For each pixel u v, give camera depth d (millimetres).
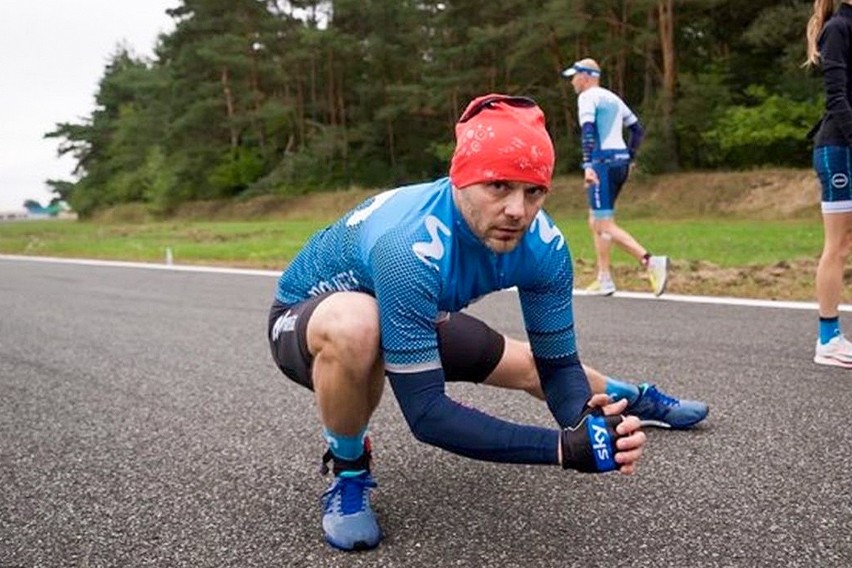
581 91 5867
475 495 2256
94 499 2361
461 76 28938
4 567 1931
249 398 3482
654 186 21594
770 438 2619
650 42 24750
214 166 36562
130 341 5000
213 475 2529
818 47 3545
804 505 2086
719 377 3426
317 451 2730
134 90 46438
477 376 2303
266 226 23172
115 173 47094
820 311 3582
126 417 3258
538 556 1868
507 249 1664
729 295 5734
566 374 1961
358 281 1882
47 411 3404
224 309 6184
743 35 23516
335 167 34531
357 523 1973
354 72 35812
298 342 1954
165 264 10664
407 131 35125
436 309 1744
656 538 1933
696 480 2285
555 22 25203
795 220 16234
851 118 3355
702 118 23875
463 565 1841
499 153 1578
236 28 35594
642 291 6133
